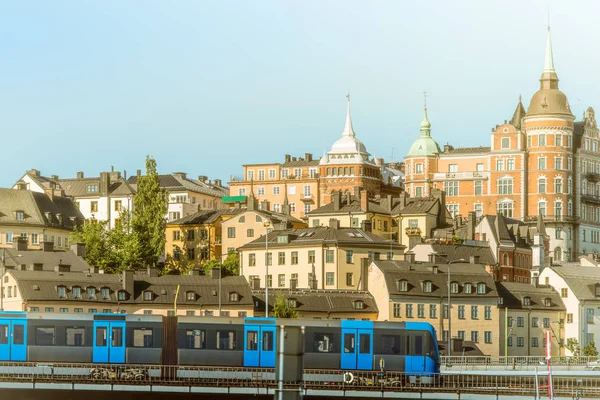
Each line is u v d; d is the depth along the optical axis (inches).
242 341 6855.3
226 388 6284.5
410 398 6353.3
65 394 6471.5
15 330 6791.3
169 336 6845.5
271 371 6673.2
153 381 6279.5
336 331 6904.5
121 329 6835.6
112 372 6697.8
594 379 7770.7
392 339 6943.9
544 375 7573.8
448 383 6983.3
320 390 6314.0
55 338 6801.2
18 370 6643.7
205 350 6835.6
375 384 6599.4
